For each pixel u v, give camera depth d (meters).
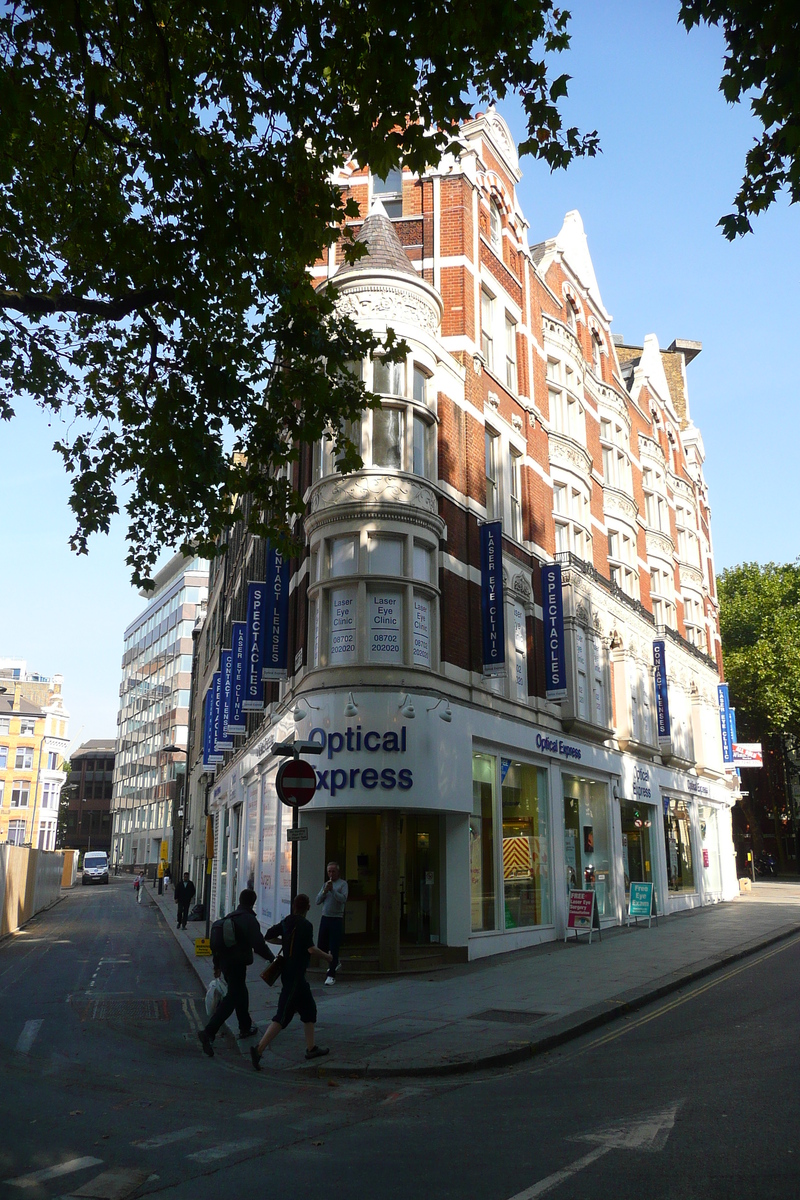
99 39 8.25
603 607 26.08
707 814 36.75
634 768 27.75
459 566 18.30
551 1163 5.77
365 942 16.34
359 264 17.64
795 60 6.63
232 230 8.88
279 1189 5.44
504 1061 9.02
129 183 9.77
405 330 17.53
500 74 7.66
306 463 18.81
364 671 15.86
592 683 24.42
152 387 10.52
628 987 13.13
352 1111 7.34
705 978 14.69
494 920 18.16
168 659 90.69
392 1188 5.41
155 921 32.50
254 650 22.95
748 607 55.66
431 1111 7.29
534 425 23.11
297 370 10.24
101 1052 9.74
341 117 8.15
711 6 6.82
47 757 84.69
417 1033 10.21
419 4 6.90
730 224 7.81
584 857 23.22
